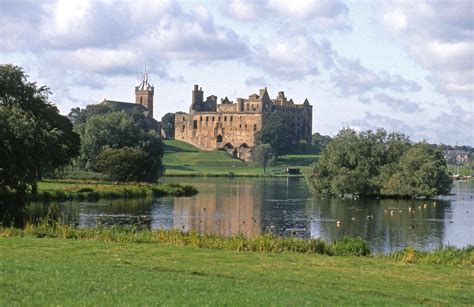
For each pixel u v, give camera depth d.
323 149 166.00
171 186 153.50
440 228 93.69
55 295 28.33
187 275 36.53
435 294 35.28
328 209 121.69
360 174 150.38
